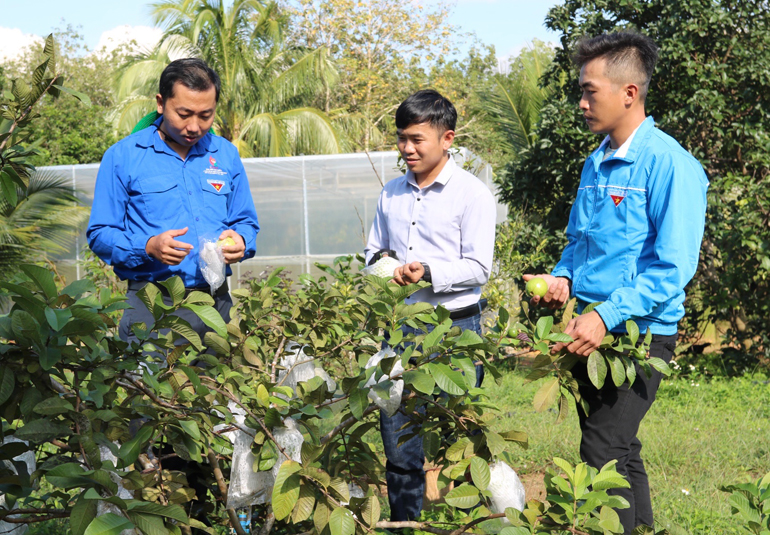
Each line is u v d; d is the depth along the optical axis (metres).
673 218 2.33
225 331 1.69
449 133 3.04
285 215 10.70
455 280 2.93
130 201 2.77
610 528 1.64
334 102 22.33
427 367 1.74
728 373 7.85
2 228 7.77
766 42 7.90
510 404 5.92
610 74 2.45
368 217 10.63
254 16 17.45
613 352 2.20
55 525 3.06
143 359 1.79
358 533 1.77
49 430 1.54
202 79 2.65
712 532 3.17
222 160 2.95
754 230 7.42
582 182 2.71
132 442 1.60
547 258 8.80
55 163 14.16
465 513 3.01
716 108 7.86
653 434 4.86
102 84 27.66
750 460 4.48
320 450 1.65
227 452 2.06
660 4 8.52
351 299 2.53
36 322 1.48
